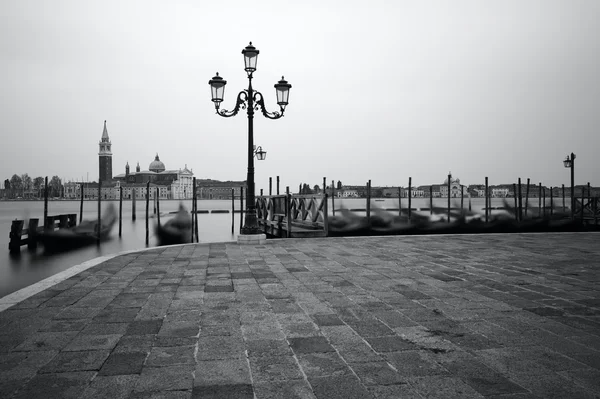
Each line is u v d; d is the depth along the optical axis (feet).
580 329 15.92
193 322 17.12
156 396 10.80
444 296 21.21
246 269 29.55
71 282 25.29
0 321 17.43
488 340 14.74
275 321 17.13
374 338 15.01
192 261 33.42
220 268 30.04
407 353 13.56
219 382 11.57
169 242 89.66
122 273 28.25
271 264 31.68
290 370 12.32
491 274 27.07
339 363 12.80
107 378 11.91
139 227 134.51
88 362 13.07
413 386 11.21
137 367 12.66
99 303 20.30
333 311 18.56
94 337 15.39
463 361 12.88
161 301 20.61
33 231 79.51
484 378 11.68
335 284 24.23
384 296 21.29
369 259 33.83
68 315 18.26
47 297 21.54
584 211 107.86
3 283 43.34
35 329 16.37
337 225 95.86
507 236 53.62
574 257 34.40
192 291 22.75
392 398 10.55
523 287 23.21
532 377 11.72
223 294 21.98
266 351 13.83
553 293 21.75
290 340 14.87
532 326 16.30
